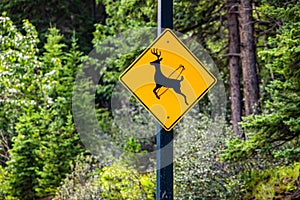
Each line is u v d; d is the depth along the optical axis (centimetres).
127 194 739
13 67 1188
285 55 574
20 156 1138
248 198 700
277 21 976
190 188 686
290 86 590
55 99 1287
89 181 836
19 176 1140
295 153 596
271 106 604
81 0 1892
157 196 393
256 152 624
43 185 1105
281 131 604
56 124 1142
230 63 1150
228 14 1152
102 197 764
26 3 1731
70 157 1105
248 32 1040
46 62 1401
